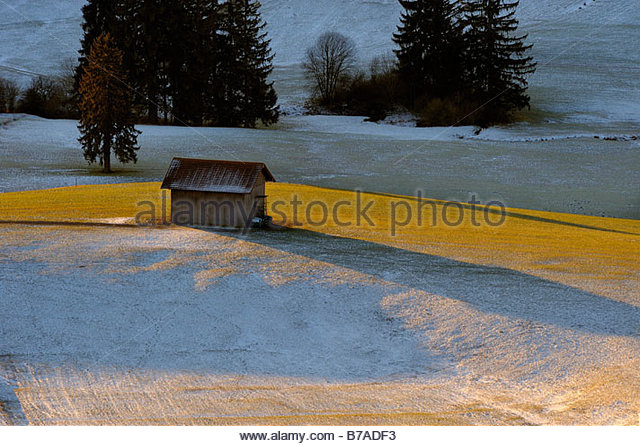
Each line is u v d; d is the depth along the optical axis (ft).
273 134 250.16
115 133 154.92
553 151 218.18
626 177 172.96
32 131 220.84
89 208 94.53
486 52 299.17
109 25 248.32
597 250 78.89
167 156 187.32
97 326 45.85
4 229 75.77
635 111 305.12
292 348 43.37
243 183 81.87
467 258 70.69
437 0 311.68
